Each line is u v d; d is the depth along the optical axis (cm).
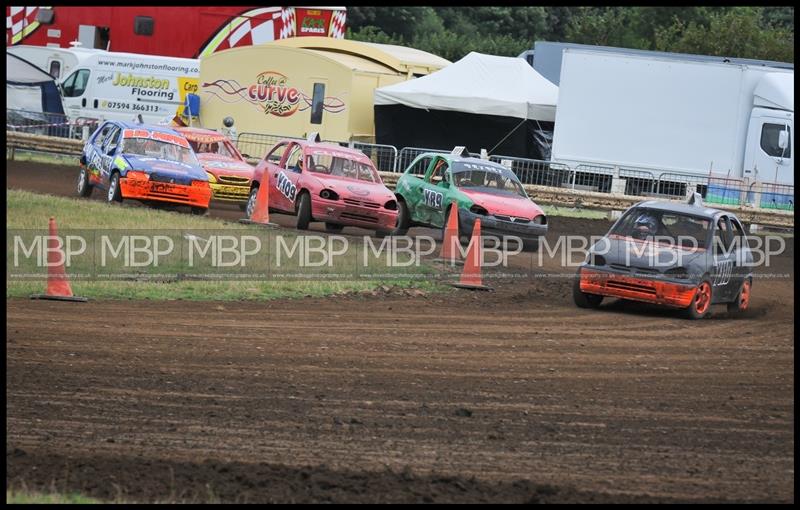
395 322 4575
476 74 10850
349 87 10956
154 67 11738
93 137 8112
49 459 2488
